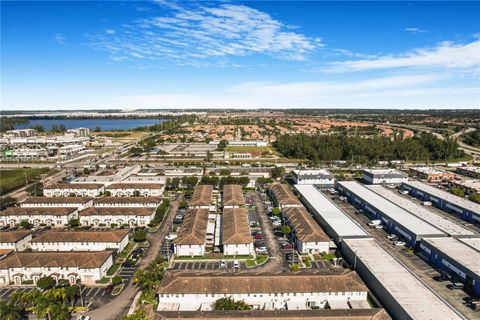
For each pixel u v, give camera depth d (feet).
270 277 295.48
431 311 254.47
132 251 397.39
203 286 288.30
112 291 313.94
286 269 353.72
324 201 539.29
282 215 505.66
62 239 394.73
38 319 267.59
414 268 351.46
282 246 410.93
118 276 321.73
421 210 493.36
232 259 377.09
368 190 605.73
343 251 385.29
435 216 465.47
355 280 294.87
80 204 538.47
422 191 609.01
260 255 384.88
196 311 255.70
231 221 440.86
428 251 374.43
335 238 405.39
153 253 393.09
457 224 434.30
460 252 349.41
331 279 293.64
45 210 495.41
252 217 513.86
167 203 547.90
